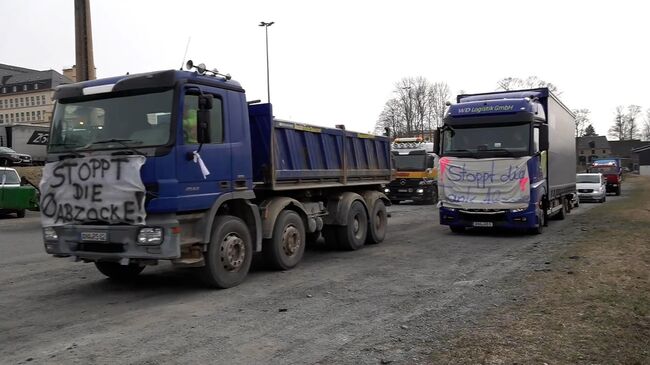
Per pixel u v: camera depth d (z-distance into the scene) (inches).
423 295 283.6
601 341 196.4
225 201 307.6
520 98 525.7
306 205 393.4
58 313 257.0
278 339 212.7
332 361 187.6
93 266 387.9
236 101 316.2
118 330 227.5
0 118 4680.1
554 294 270.7
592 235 501.0
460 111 529.3
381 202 496.4
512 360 179.6
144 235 262.8
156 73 272.2
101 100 281.0
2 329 231.0
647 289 275.4
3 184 764.6
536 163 518.9
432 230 593.0
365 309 256.5
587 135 4940.9
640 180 2608.3
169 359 191.8
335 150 424.2
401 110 3324.3
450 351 192.2
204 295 288.4
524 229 539.5
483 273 341.4
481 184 518.6
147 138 268.5
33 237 577.6
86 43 828.0
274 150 343.0
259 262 386.3
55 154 283.7
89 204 270.1
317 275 340.8
